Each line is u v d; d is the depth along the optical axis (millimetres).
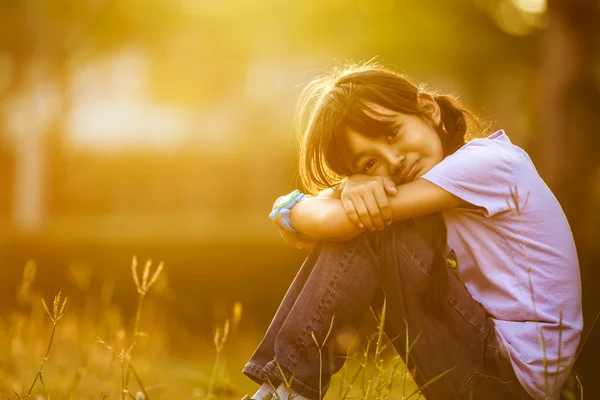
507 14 16531
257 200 30141
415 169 2932
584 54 12469
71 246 12789
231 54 17422
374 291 2809
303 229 2922
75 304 11367
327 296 2787
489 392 2697
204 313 11547
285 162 29531
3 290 12727
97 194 29906
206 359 7477
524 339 2717
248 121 25172
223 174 30203
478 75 16516
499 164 2820
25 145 23750
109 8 17312
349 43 14805
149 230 13648
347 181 2924
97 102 29453
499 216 2807
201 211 30359
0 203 28766
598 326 2785
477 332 2734
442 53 14992
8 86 20297
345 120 2924
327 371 2797
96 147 29719
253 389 5375
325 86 3191
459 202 2830
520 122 17578
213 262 12555
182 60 18828
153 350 7688
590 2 12141
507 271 2809
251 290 12461
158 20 17062
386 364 3318
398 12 14711
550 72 12766
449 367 2707
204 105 24141
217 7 16203
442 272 2723
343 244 2832
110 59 19672
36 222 23766
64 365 5258
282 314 2902
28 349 5938
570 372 2756
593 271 3566
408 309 2742
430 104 3018
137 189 30375
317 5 15039
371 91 2924
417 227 2861
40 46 18453
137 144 30000
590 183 12766
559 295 2766
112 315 6301
